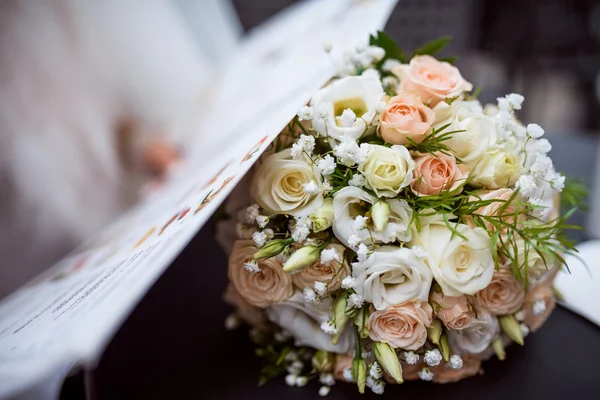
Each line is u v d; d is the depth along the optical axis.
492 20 1.80
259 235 0.48
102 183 1.09
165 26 1.17
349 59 0.55
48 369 0.36
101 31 1.07
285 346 0.55
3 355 0.44
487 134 0.49
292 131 0.51
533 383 0.52
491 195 0.47
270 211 0.49
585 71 1.78
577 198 0.64
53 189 1.01
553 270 0.51
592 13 1.71
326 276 0.48
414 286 0.45
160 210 0.65
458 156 0.49
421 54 0.57
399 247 0.47
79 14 1.04
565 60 1.81
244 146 0.53
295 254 0.46
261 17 1.54
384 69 0.56
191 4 1.27
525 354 0.55
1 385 0.37
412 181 0.47
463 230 0.46
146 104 1.14
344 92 0.49
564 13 1.74
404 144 0.49
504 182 0.49
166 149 1.15
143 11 1.13
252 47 1.09
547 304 0.53
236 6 1.52
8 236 0.98
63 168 1.02
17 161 0.97
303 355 0.55
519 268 0.47
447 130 0.49
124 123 1.13
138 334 0.61
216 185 0.47
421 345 0.46
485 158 0.49
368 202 0.47
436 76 0.52
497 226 0.45
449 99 0.50
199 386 0.55
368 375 0.50
